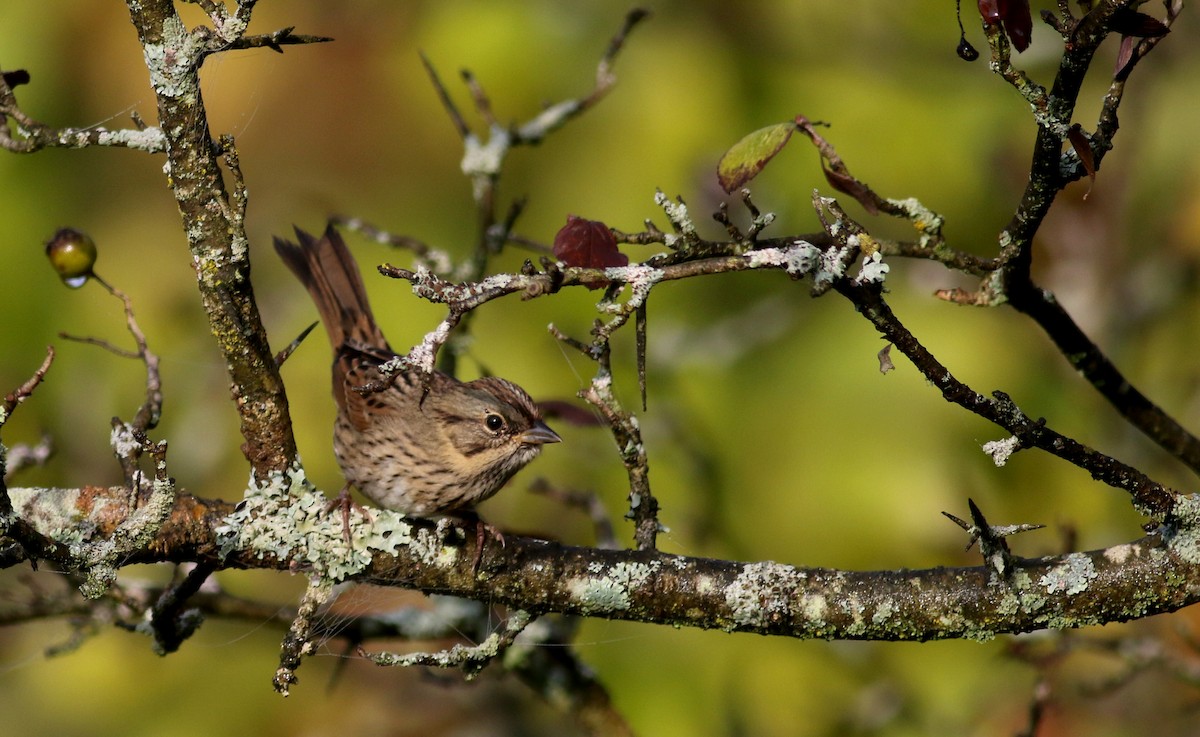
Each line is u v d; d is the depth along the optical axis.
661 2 11.76
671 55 11.51
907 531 10.55
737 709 10.49
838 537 10.62
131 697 10.88
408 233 11.59
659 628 10.77
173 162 5.20
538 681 8.25
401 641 8.05
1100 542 10.24
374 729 10.91
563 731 10.92
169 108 5.10
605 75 8.78
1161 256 10.90
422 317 11.22
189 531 5.55
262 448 5.62
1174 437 6.74
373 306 11.27
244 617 7.63
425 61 8.67
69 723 10.80
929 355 5.05
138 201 11.62
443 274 8.71
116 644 10.98
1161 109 11.20
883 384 10.86
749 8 11.89
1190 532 5.38
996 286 5.88
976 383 10.62
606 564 5.77
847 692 10.55
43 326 11.20
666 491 10.68
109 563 5.24
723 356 11.20
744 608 5.67
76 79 11.42
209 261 5.29
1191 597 5.38
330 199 11.25
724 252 5.22
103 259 11.41
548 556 5.78
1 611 7.42
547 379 11.05
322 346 11.55
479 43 11.55
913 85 11.79
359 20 11.88
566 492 8.37
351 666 11.16
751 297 11.51
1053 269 10.68
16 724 10.77
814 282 5.05
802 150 11.41
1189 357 10.62
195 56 5.07
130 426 5.69
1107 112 5.14
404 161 11.78
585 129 11.37
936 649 10.66
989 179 11.27
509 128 8.74
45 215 11.37
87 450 10.94
